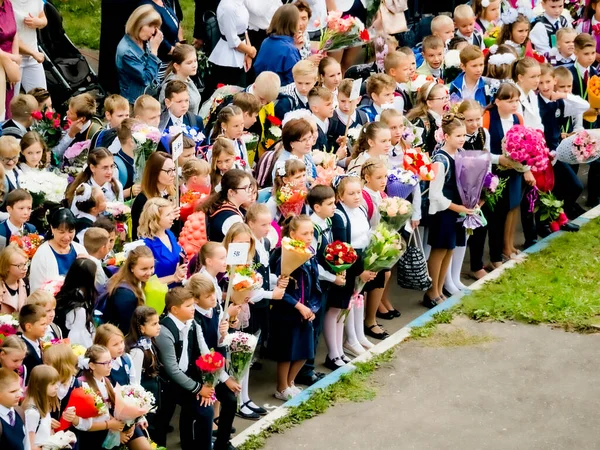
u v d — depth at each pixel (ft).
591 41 129.18
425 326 100.83
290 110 107.65
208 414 78.59
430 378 92.73
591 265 113.29
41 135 99.09
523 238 122.31
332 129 107.14
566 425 86.07
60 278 80.48
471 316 102.94
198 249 86.33
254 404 88.12
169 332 77.41
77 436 73.00
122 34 124.67
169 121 103.14
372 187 96.48
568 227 122.11
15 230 86.33
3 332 74.33
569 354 96.32
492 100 116.06
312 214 92.58
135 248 79.25
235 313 82.89
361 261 92.73
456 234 106.52
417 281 101.19
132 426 74.49
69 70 122.01
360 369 93.61
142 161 95.61
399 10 134.51
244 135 102.94
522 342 98.37
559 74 120.88
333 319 94.12
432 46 120.37
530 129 110.73
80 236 86.94
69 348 72.23
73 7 159.02
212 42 127.85
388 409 88.22
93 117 103.40
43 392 69.56
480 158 103.81
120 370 75.15
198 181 92.68
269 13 128.47
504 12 134.10
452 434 84.74
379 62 127.44
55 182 90.43
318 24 124.16
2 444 67.92
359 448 82.79
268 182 98.32
